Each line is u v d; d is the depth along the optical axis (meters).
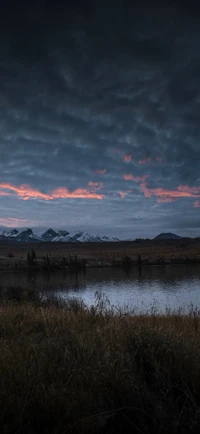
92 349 4.01
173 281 48.31
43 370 3.47
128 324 5.86
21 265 88.69
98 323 6.78
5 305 11.15
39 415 2.76
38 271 83.31
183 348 4.09
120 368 3.47
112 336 4.80
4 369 3.53
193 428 2.69
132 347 4.25
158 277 57.03
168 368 3.56
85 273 75.38
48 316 6.94
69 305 13.08
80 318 7.18
